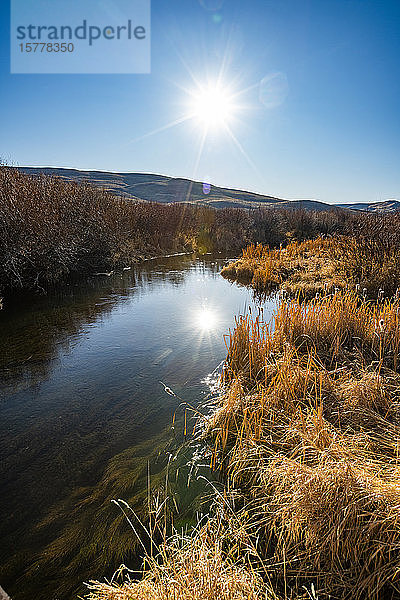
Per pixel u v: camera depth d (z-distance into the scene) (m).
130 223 17.92
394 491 2.34
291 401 3.90
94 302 9.70
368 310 6.36
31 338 7.05
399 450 2.96
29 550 2.68
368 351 5.16
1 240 9.11
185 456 3.66
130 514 2.96
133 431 4.11
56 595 2.36
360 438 3.17
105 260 13.76
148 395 4.89
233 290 11.31
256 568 2.37
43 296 10.18
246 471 3.31
